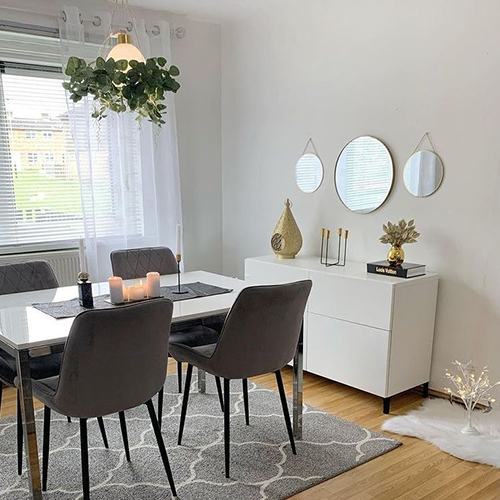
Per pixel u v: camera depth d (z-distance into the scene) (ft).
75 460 7.89
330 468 7.72
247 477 7.47
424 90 9.96
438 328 10.21
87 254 12.40
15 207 12.12
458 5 9.30
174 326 7.68
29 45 11.67
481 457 7.94
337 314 10.21
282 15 12.53
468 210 9.53
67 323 6.84
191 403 9.96
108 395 6.32
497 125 8.99
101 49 12.07
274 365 7.70
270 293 7.09
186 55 13.76
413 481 7.44
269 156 13.44
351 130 11.37
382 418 9.40
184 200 14.37
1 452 8.12
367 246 11.35
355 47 11.05
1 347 6.54
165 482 7.33
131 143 12.83
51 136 12.42
